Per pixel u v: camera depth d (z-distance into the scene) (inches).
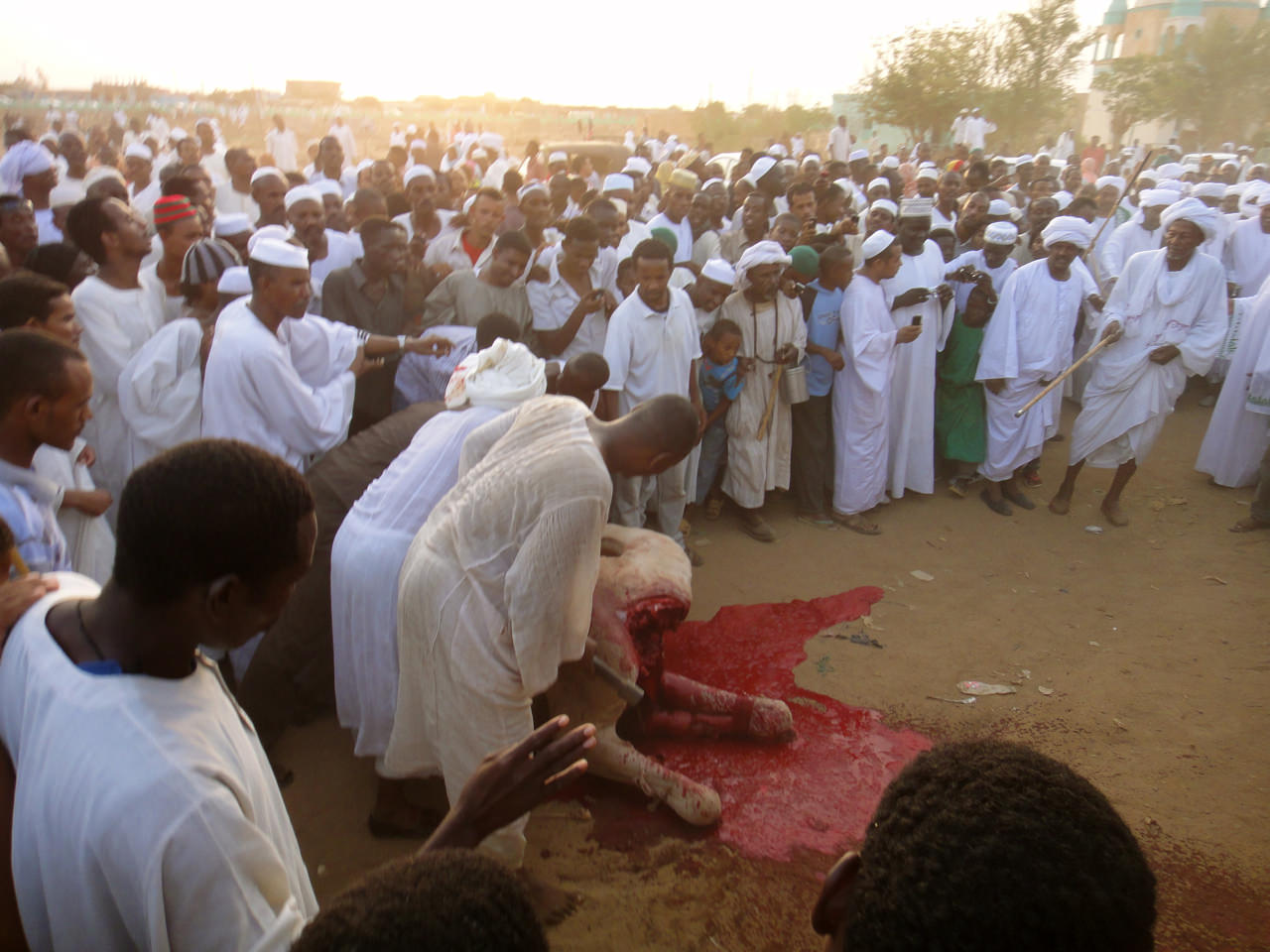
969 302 261.3
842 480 253.1
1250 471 281.6
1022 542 250.2
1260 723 172.9
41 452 121.8
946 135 1318.9
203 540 52.8
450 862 44.5
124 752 52.1
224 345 152.8
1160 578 231.0
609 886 131.3
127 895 51.8
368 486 153.1
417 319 221.0
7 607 61.8
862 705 176.1
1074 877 38.5
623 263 248.7
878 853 43.3
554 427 118.2
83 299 163.6
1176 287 240.7
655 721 160.9
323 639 156.7
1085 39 1279.5
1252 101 1299.2
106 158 589.3
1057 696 181.0
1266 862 140.2
